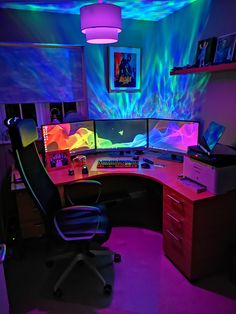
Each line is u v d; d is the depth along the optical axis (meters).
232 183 1.88
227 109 2.26
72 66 2.89
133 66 3.14
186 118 2.81
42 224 2.39
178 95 2.88
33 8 2.51
